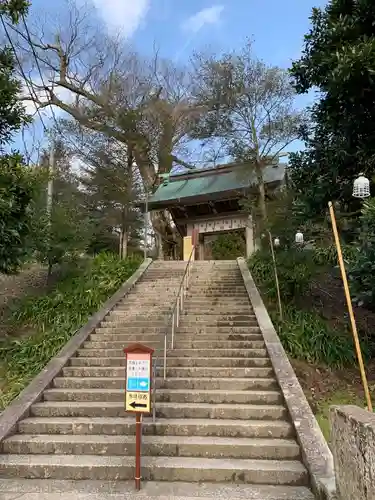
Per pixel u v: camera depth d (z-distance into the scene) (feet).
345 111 26.63
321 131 30.53
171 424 19.16
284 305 35.19
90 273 41.81
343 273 18.38
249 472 15.96
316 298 37.40
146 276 44.70
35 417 20.72
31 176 25.93
